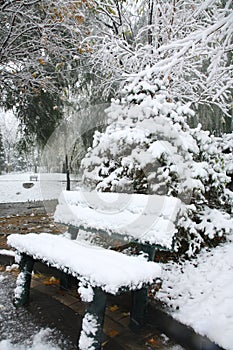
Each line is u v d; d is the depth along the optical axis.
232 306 2.04
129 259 1.98
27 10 4.96
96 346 1.69
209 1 3.58
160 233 2.06
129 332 2.02
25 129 9.05
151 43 5.98
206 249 3.18
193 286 2.44
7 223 5.13
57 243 2.30
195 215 3.23
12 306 2.33
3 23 5.30
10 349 1.79
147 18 6.55
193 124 6.58
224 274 2.54
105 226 2.39
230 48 3.56
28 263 2.37
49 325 2.07
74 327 2.05
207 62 6.09
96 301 1.71
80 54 5.63
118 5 6.46
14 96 7.25
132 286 1.69
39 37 5.35
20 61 5.14
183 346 1.88
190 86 5.53
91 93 8.01
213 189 3.30
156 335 2.00
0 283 2.74
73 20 5.02
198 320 1.93
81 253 2.06
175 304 2.19
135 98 3.27
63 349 1.79
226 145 4.28
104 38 5.44
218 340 1.71
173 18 5.57
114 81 6.31
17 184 12.73
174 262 2.93
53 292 2.62
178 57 3.55
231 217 3.54
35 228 4.71
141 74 3.56
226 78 4.63
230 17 3.15
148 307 2.16
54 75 7.13
